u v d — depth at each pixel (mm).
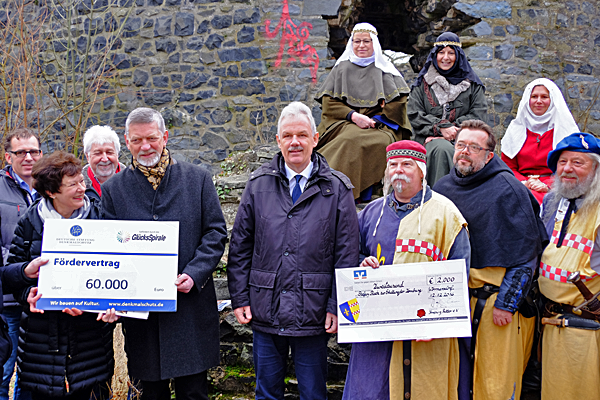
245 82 6453
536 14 6414
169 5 6516
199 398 2654
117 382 3047
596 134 6438
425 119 4250
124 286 2459
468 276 2576
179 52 6516
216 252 2609
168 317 2543
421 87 4387
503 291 2629
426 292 2422
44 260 2428
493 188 2734
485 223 2691
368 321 2447
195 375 2635
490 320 2656
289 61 6422
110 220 2488
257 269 2670
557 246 2715
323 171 2727
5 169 3301
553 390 2654
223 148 6484
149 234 2494
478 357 2672
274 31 6422
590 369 2555
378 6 7711
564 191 2717
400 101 4234
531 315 2793
